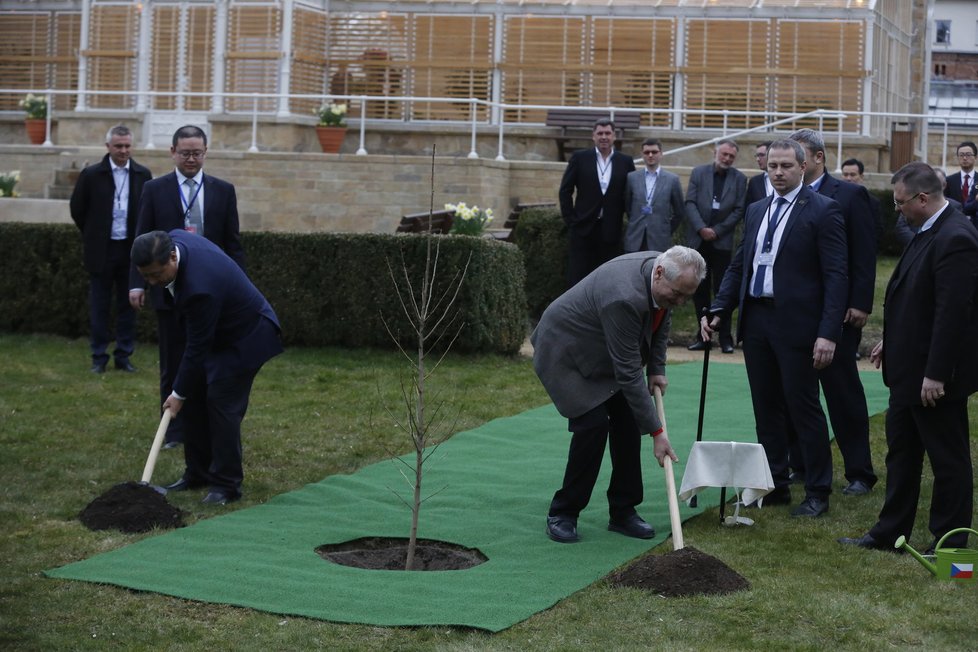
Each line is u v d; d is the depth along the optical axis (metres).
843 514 7.18
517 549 6.43
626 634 5.22
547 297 14.07
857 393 7.68
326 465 8.21
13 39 24.39
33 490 7.39
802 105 21.39
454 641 5.12
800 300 7.16
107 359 11.15
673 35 21.67
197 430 7.46
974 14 44.16
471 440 8.92
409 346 12.02
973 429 9.41
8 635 5.12
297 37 21.73
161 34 22.19
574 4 21.84
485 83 22.02
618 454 6.73
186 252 7.05
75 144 22.34
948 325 6.05
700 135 21.22
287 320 12.10
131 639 5.12
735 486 6.82
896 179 6.34
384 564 6.41
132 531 6.64
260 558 6.18
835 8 21.16
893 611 5.52
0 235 12.89
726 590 5.73
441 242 11.74
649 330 6.48
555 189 19.00
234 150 20.44
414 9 22.08
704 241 12.95
